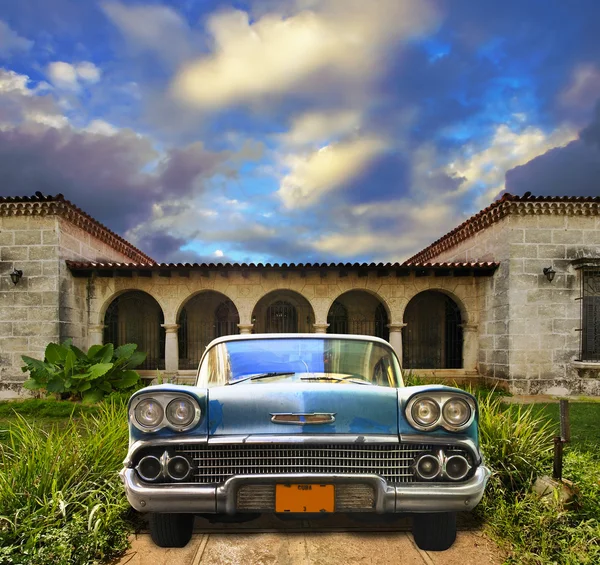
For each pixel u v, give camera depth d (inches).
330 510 96.7
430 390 101.4
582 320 419.2
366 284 463.8
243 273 444.5
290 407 100.8
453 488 95.7
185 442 97.4
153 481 97.6
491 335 448.5
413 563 107.2
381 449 100.0
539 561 106.7
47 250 403.9
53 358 367.6
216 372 125.0
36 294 402.3
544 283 422.6
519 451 154.9
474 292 474.0
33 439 149.5
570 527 118.8
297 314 591.2
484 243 474.0
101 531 114.4
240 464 99.3
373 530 122.8
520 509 124.7
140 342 579.5
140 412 99.6
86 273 430.6
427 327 599.5
